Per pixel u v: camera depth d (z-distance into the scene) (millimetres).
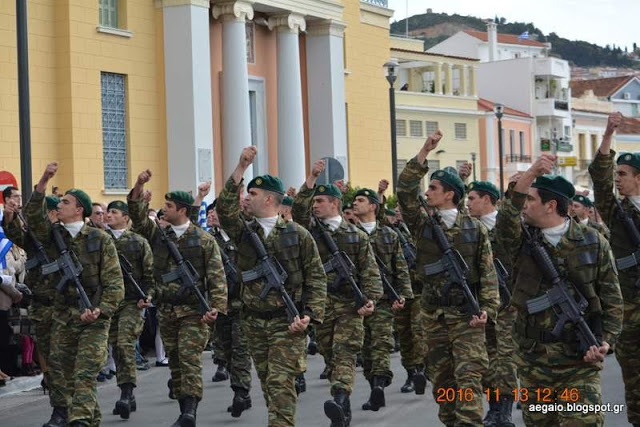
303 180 32500
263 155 32438
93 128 26203
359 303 11156
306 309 9727
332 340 11320
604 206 9734
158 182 28375
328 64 33906
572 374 7676
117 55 27078
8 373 15188
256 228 9875
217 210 9789
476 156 52906
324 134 33969
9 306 14539
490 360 11008
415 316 13531
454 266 9648
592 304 7711
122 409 12375
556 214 7801
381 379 12219
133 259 12555
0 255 14414
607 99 84438
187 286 11422
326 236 11320
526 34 86438
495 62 63562
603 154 9414
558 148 64062
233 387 12531
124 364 12492
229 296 13539
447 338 9750
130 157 27469
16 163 24266
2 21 23859
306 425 11781
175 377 11742
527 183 7715
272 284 9625
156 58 28391
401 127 47562
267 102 32719
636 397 9617
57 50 25641
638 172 9766
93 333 10227
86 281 10359
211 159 28672
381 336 12320
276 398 9469
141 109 27844
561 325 7625
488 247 9859
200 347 11430
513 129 59688
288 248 9766
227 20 30047
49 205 12039
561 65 65062
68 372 10539
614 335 7719
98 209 14219
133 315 12523
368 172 37594
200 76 28422
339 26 34281
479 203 11594
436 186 9945
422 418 11938
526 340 7812
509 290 10977
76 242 10461
